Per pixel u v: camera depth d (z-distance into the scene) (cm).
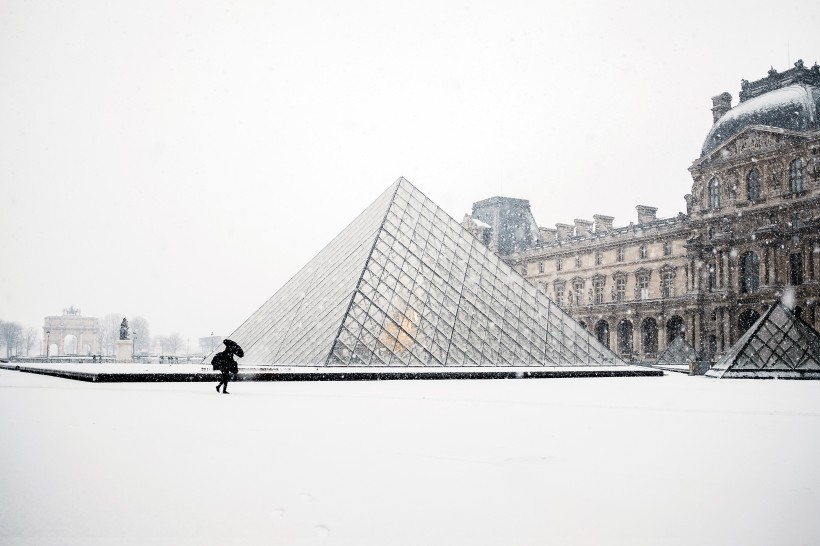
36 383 4212
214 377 4588
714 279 10812
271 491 1077
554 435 1759
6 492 1059
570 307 13462
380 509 972
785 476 1227
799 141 9662
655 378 5653
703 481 1174
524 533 859
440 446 1548
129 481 1141
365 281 5331
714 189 10881
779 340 5759
